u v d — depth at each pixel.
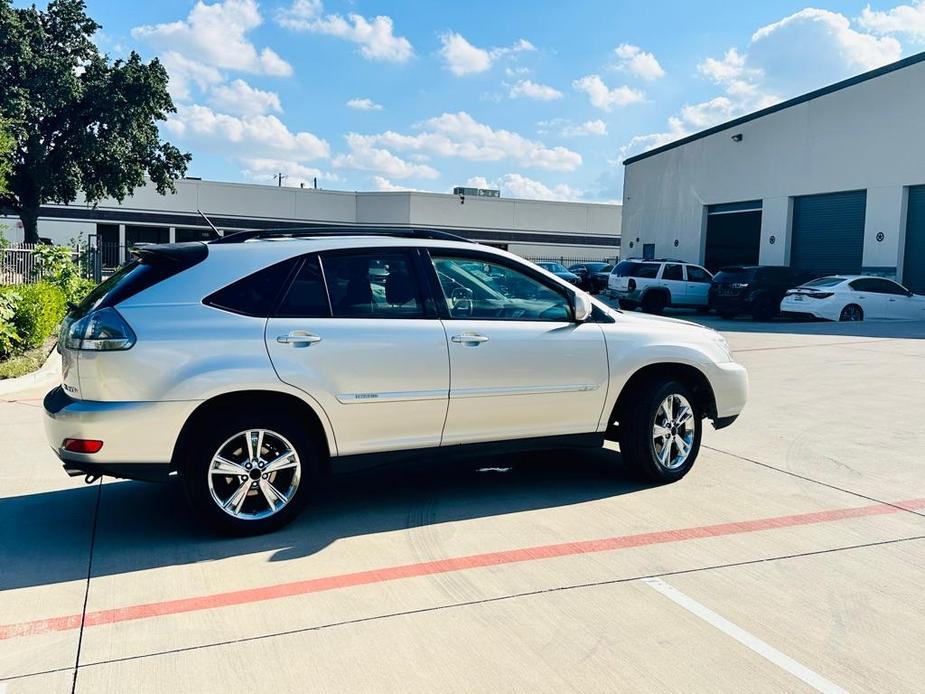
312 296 4.93
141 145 37.16
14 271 17.80
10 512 5.38
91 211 52.91
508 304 5.50
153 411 4.49
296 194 57.69
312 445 4.95
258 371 4.64
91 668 3.33
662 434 5.97
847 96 25.52
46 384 10.59
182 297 4.68
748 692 3.15
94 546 4.74
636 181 37.78
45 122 35.69
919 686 3.19
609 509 5.43
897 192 23.89
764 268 23.97
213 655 3.44
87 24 35.53
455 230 58.72
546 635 3.61
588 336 5.65
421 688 3.17
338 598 4.01
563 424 5.63
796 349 14.28
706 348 6.12
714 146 31.86
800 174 27.47
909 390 10.16
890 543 4.78
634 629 3.67
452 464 6.65
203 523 5.00
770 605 3.92
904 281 24.08
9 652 3.47
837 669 3.32
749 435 7.68
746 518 5.23
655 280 26.36
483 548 4.70
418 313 5.16
